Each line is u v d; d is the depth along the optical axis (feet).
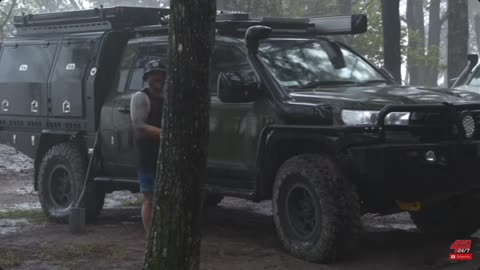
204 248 28.07
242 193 28.04
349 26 31.65
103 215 36.22
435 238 29.86
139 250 27.96
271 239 29.78
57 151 34.50
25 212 36.70
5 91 37.55
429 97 26.07
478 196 27.43
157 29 32.60
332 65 29.89
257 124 27.48
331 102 25.77
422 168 24.38
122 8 33.60
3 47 38.40
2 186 46.96
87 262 26.20
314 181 25.17
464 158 25.04
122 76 32.99
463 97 26.86
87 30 34.88
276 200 26.76
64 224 33.94
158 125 26.61
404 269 24.79
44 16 36.68
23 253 27.50
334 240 24.86
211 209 37.60
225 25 29.96
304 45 30.19
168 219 18.15
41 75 35.91
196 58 17.79
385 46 48.57
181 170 18.02
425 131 25.00
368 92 26.89
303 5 89.71
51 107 35.29
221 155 28.81
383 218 34.32
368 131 24.58
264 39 29.58
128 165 32.07
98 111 33.40
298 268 24.97
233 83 26.91
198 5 17.66
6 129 37.81
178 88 17.88
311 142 26.40
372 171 24.20
